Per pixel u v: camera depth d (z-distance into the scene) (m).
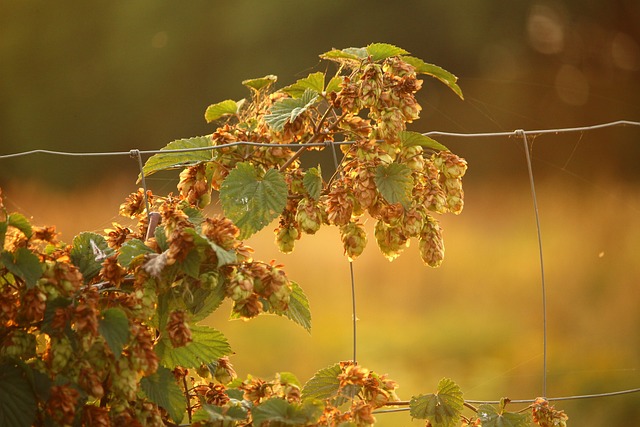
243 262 2.57
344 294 10.20
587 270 10.20
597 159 18.23
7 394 2.36
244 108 3.20
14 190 15.91
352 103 2.77
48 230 2.59
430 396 2.95
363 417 2.70
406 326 9.29
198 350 2.68
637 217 11.44
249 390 2.88
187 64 19.56
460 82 19.36
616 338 8.52
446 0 18.33
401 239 2.81
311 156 17.69
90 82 20.34
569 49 20.45
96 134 20.33
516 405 7.18
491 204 13.79
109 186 16.25
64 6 20.27
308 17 18.31
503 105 19.28
